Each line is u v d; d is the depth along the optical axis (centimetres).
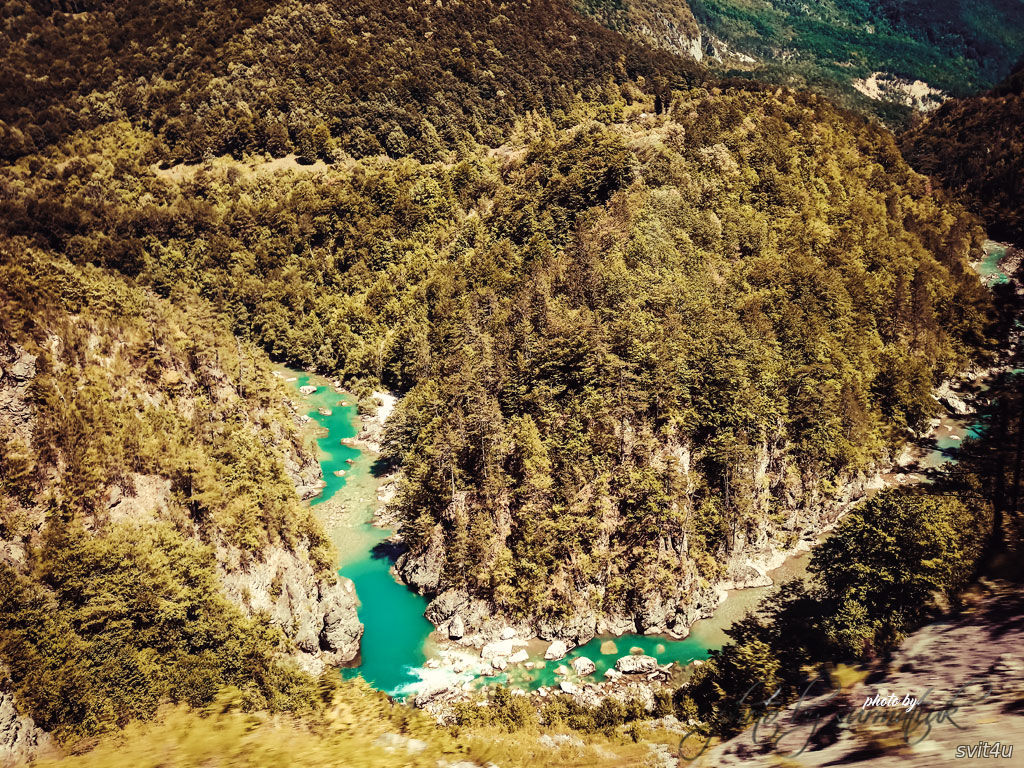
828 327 12150
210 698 5138
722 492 9588
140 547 6456
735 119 17125
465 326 13962
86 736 4581
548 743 5659
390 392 15825
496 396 10631
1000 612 2102
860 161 18862
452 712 6962
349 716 4412
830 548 8219
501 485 9219
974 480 3650
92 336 8606
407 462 10631
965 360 12244
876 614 6725
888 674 2077
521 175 18525
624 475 9062
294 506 8688
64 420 7012
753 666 6612
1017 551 2752
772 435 10288
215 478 8012
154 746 4441
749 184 14962
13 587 5447
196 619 6166
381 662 7981
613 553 8738
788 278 12531
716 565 9031
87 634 5509
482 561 8712
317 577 8331
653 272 11788
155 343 9594
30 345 7294
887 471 11531
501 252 15550
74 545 6047
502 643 8219
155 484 7475
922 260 15600
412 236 19200
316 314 18550
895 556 6894
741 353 10481
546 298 12131
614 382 9781
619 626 8425
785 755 2122
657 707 6769
